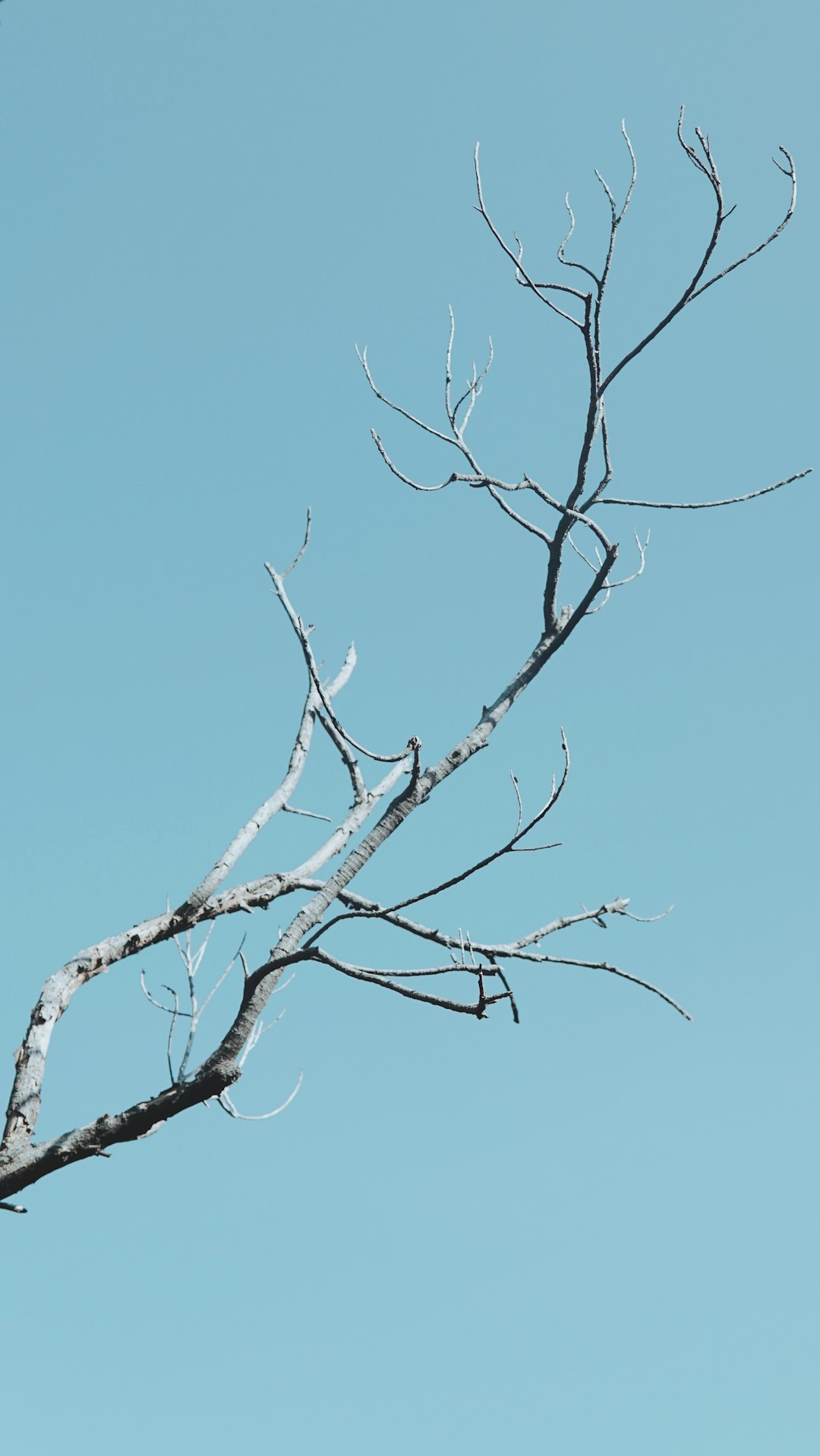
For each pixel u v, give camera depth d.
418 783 5.39
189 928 6.10
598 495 5.46
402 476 5.26
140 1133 4.98
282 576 5.88
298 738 6.77
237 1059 4.91
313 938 4.80
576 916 5.55
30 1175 4.91
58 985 5.64
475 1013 4.67
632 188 5.04
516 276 5.06
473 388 5.49
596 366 5.21
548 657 5.77
